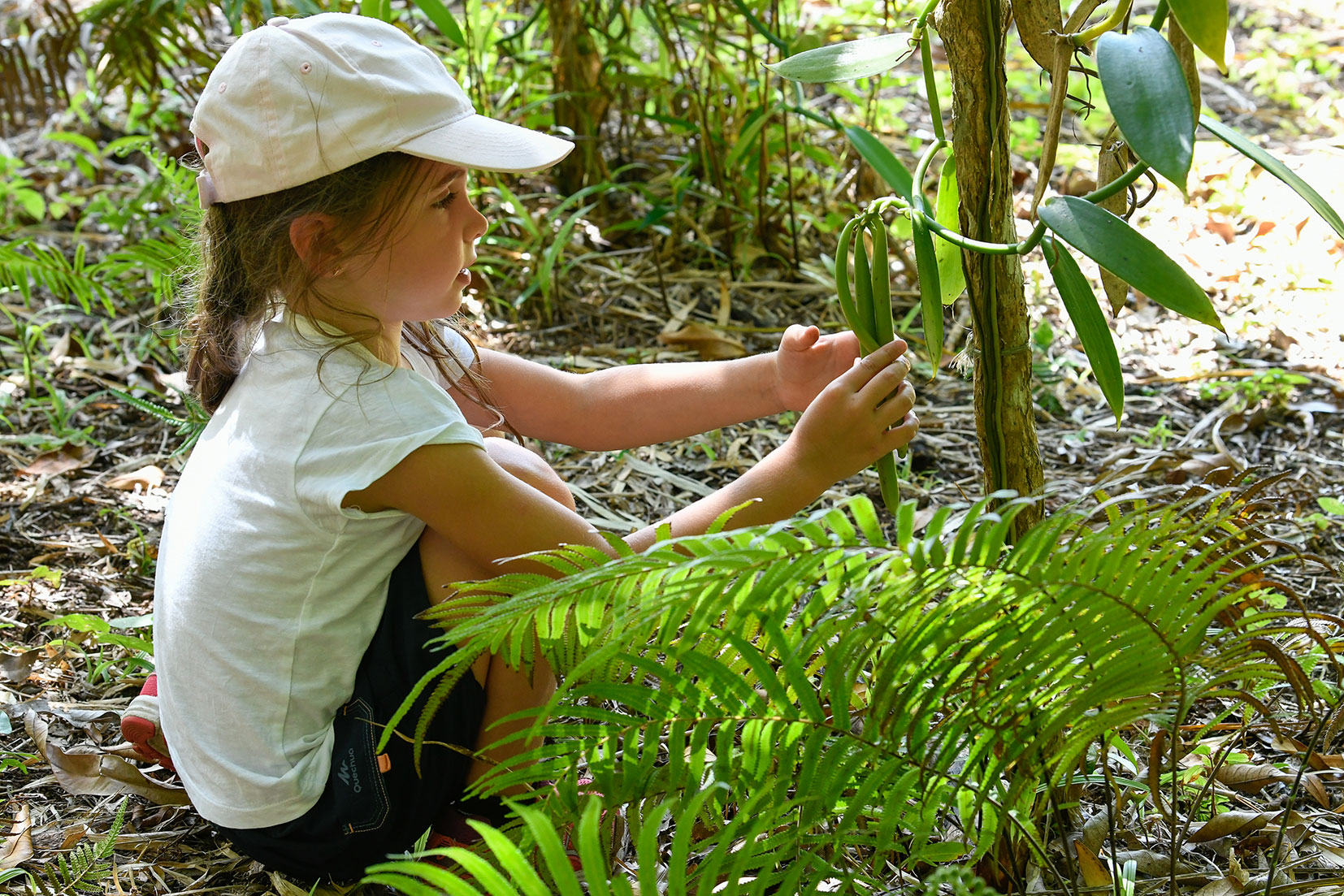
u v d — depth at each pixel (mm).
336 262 1180
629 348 2465
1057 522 846
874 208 1142
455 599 1167
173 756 1236
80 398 2344
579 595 905
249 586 1154
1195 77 1182
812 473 1194
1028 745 911
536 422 1562
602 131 3242
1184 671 899
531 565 1174
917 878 1194
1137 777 1276
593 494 2037
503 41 2855
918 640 883
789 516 1199
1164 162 850
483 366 1542
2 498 2027
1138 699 953
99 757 1418
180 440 2211
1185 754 1291
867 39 1181
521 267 2682
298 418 1160
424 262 1206
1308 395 2250
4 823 1353
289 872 1241
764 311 2623
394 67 1175
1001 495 795
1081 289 1034
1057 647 869
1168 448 2104
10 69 3053
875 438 1189
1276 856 1072
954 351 2486
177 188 2340
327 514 1143
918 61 4062
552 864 753
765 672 916
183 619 1186
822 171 3109
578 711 961
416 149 1150
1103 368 1039
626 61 3137
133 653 1640
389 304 1218
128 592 1788
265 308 1229
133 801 1401
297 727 1176
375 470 1123
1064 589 857
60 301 2699
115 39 2816
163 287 2400
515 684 1200
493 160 1166
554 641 1050
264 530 1152
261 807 1165
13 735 1505
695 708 958
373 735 1160
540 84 3064
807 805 954
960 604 906
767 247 2775
